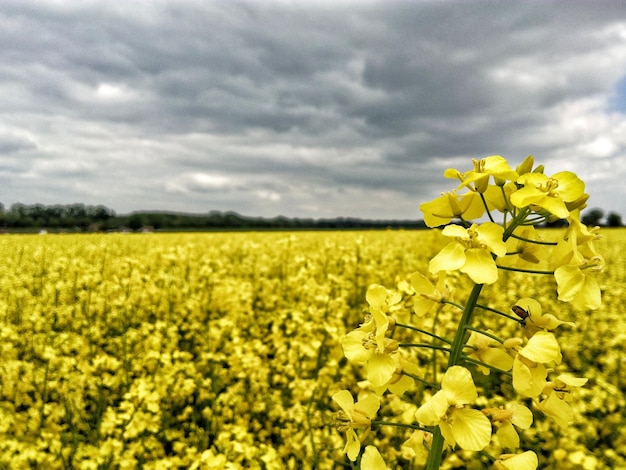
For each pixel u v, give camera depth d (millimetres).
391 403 4004
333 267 9719
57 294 7715
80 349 5719
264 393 4930
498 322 6383
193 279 8445
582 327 6605
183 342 6695
